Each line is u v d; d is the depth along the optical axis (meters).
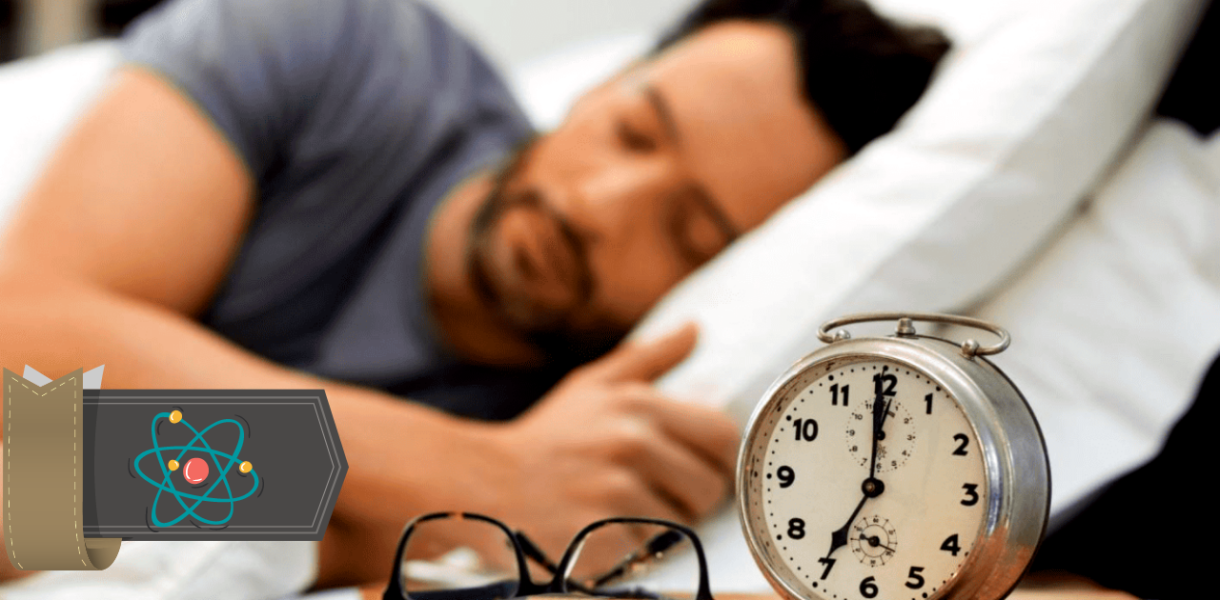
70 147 0.97
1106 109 0.77
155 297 0.95
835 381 0.43
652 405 0.77
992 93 0.80
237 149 1.03
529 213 0.99
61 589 0.62
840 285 0.77
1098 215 0.80
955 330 0.80
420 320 1.03
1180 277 0.75
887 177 0.82
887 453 0.42
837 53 0.95
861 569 0.41
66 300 0.84
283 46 1.08
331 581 0.74
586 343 0.97
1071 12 0.80
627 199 0.96
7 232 0.92
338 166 1.08
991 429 0.39
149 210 0.95
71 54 1.38
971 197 0.77
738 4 1.03
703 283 0.88
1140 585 0.65
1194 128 0.79
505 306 0.98
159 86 1.02
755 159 0.95
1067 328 0.77
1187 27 0.79
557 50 1.58
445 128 1.13
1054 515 0.69
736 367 0.78
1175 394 0.71
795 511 0.43
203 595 0.63
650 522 0.55
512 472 0.77
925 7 1.04
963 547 0.39
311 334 1.05
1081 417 0.73
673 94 0.98
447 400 1.00
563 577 0.56
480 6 1.62
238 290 1.05
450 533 0.68
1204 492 0.64
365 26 1.14
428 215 1.07
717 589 0.66
